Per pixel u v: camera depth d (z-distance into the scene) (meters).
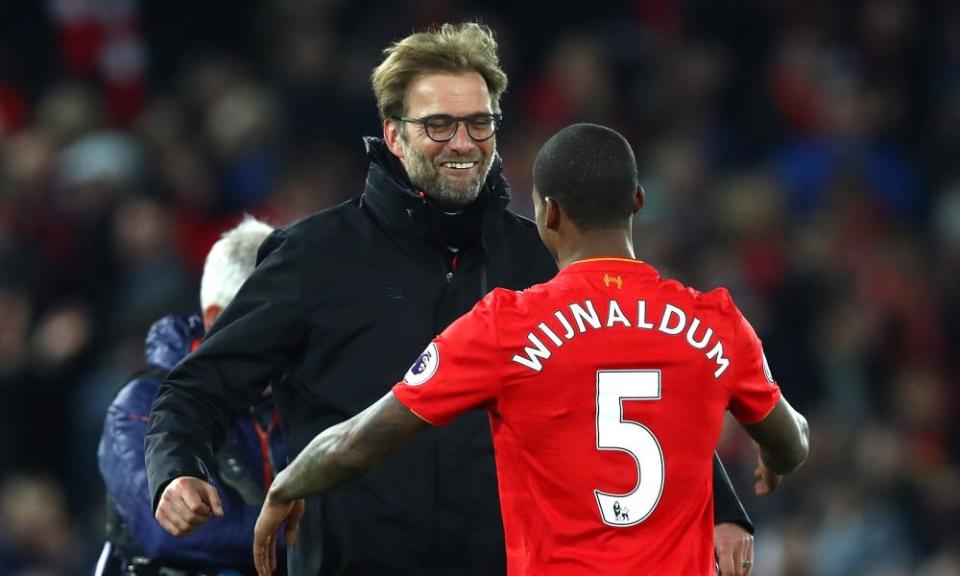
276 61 46.06
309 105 44.50
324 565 15.52
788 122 48.19
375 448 13.45
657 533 13.29
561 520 13.28
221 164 42.78
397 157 15.91
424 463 15.27
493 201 15.92
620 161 13.91
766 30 50.00
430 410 13.32
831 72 49.16
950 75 50.19
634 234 41.34
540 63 48.53
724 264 41.84
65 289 37.66
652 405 13.38
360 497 15.34
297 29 46.38
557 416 13.29
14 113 44.28
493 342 13.31
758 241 42.56
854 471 36.44
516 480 13.50
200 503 14.45
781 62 49.19
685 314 13.65
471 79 15.63
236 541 16.88
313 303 15.52
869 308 41.28
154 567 17.00
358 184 43.75
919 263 44.09
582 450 13.28
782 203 45.25
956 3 51.22
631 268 13.77
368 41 46.44
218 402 15.44
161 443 15.00
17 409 35.25
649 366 13.41
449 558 15.31
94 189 39.22
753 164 47.31
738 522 16.00
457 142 15.48
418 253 15.75
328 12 47.12
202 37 47.59
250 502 17.03
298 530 15.70
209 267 17.53
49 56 45.31
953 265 44.12
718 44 49.78
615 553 13.17
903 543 35.62
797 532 33.50
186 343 17.72
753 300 41.03
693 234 42.66
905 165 47.62
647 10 49.78
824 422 37.62
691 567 13.40
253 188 42.34
